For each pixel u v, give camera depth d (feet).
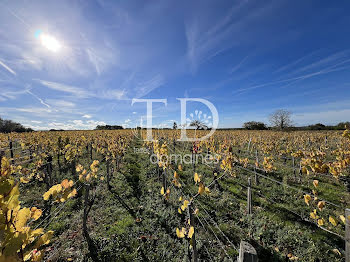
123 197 16.25
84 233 10.75
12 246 2.98
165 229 11.43
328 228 11.39
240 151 38.78
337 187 17.97
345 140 31.12
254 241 10.50
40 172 19.01
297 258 9.15
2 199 3.01
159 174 22.26
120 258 9.09
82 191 16.93
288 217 12.99
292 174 22.43
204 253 9.54
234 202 15.31
